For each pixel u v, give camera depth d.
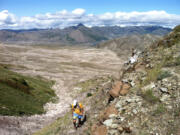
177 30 15.07
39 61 161.50
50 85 75.38
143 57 13.95
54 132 13.55
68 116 15.11
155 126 6.35
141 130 6.52
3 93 36.06
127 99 8.93
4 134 21.94
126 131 6.90
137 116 7.39
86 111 12.63
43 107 40.62
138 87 9.72
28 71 100.69
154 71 10.16
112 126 7.55
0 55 164.62
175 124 5.97
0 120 24.92
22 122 27.64
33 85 56.12
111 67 159.62
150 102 7.86
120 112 8.29
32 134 22.33
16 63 130.75
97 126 8.64
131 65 13.65
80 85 69.38
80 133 9.62
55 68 129.62
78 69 135.50
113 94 10.41
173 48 12.63
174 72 9.29
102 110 10.54
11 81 44.91
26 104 36.56
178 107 6.65
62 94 59.44
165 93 7.90
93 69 142.38
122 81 11.00
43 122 30.41
